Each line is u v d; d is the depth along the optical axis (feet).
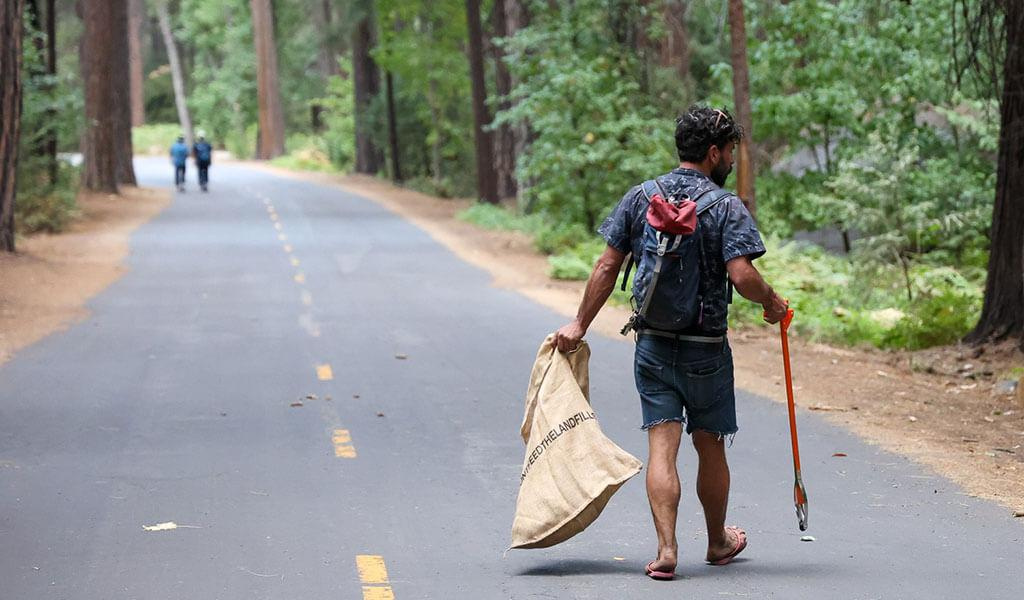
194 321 58.08
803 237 94.38
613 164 93.86
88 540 22.86
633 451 31.42
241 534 23.36
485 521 24.61
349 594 19.61
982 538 23.25
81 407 37.01
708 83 113.50
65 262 83.51
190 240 102.63
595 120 94.58
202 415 36.01
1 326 54.24
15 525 23.91
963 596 19.48
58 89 112.27
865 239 68.33
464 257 92.53
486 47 178.81
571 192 95.96
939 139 85.81
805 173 89.86
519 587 19.98
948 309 55.01
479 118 138.41
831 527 24.16
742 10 66.13
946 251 76.13
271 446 31.81
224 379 42.39
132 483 27.58
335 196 160.15
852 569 21.09
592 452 20.22
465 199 168.76
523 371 44.55
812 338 54.80
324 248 97.71
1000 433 34.40
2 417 35.29
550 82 95.55
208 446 31.71
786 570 21.06
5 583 20.11
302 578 20.51
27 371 43.50
